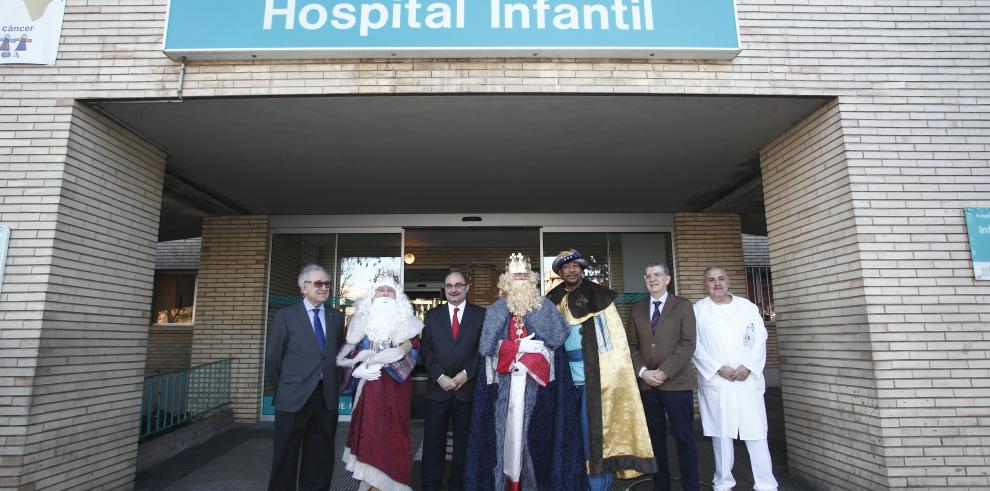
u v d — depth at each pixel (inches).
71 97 171.2
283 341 157.5
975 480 158.2
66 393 163.5
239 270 316.5
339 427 293.0
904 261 169.2
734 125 201.6
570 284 173.3
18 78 171.8
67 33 174.9
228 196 287.9
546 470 154.5
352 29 168.6
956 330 165.8
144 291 201.5
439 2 170.2
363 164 237.8
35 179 164.9
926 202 173.2
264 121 191.8
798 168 199.3
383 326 160.2
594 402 161.5
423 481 163.2
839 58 180.7
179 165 235.9
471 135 207.6
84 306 171.9
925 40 182.5
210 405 285.4
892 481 157.2
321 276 160.9
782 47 180.4
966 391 162.6
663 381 164.1
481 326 166.9
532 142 215.6
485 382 159.6
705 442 253.1
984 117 179.0
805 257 195.2
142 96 171.9
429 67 173.2
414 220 331.0
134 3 176.7
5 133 167.8
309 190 277.9
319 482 158.2
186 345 457.1
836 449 178.4
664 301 174.9
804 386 194.9
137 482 196.1
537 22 170.1
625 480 196.1
